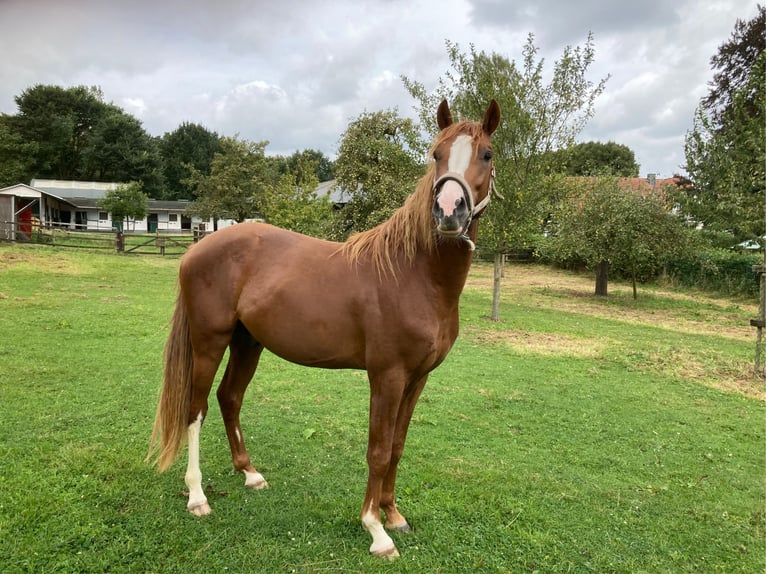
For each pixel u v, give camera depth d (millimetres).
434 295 2178
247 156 26078
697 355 7039
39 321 6516
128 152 44531
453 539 2391
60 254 14227
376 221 11070
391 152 11164
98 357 5164
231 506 2572
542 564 2236
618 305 12602
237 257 2514
